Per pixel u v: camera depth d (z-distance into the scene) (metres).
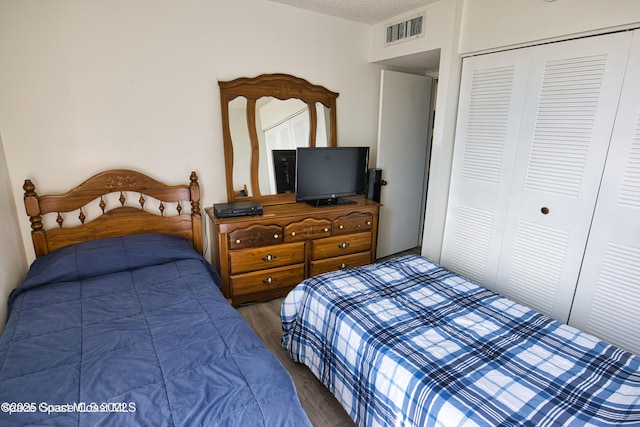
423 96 3.66
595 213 2.07
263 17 2.72
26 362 1.25
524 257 2.47
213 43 2.57
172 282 1.93
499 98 2.48
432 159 2.88
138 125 2.44
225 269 2.55
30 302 1.68
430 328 1.56
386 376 1.37
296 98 2.99
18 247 2.12
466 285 2.00
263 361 1.29
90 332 1.45
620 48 1.88
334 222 2.92
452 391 1.19
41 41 2.07
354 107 3.38
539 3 2.13
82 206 2.31
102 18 2.20
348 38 3.18
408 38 2.94
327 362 1.75
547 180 2.28
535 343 1.46
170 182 2.63
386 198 3.65
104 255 2.05
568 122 2.13
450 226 2.98
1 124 2.05
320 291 1.89
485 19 2.44
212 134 2.71
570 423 1.07
